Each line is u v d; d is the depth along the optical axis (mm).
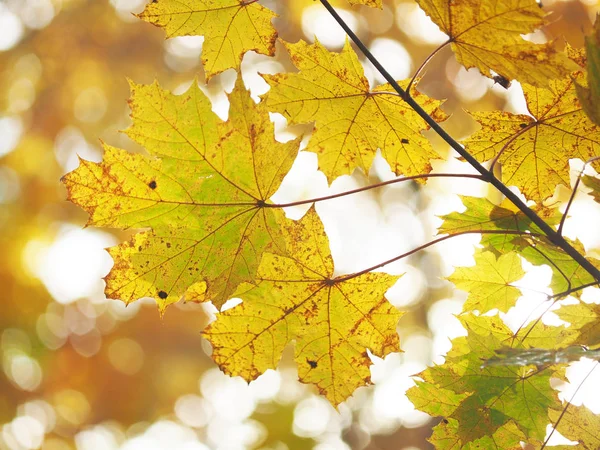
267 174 849
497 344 903
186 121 838
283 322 889
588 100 787
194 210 852
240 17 904
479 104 2762
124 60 3205
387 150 928
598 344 882
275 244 860
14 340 3199
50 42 3184
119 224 854
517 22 818
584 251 904
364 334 892
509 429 917
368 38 2832
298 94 908
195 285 875
